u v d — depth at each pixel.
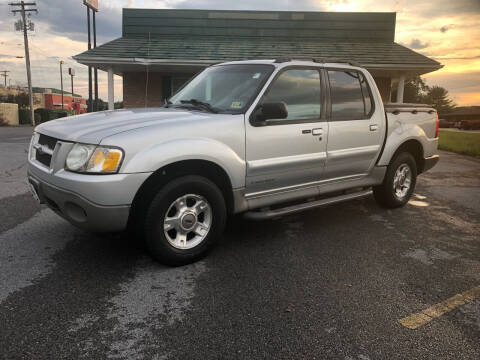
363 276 3.32
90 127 3.23
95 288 2.98
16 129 24.36
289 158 3.92
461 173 9.07
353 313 2.71
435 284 3.20
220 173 3.58
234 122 3.53
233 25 16.22
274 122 3.81
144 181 3.02
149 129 3.14
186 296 2.90
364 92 4.74
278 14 16.22
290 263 3.56
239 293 2.96
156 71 15.44
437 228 4.72
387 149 4.98
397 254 3.85
